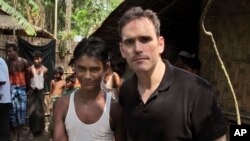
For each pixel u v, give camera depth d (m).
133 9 1.88
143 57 1.84
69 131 2.18
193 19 6.31
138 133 1.94
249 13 4.46
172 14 6.03
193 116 1.80
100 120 2.16
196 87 1.83
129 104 2.00
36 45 10.52
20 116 7.87
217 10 4.86
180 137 1.83
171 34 6.88
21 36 10.81
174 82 1.87
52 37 12.32
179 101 1.83
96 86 2.16
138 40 1.84
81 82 2.16
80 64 2.14
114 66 5.34
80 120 2.16
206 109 1.79
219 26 4.85
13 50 7.77
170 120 1.83
